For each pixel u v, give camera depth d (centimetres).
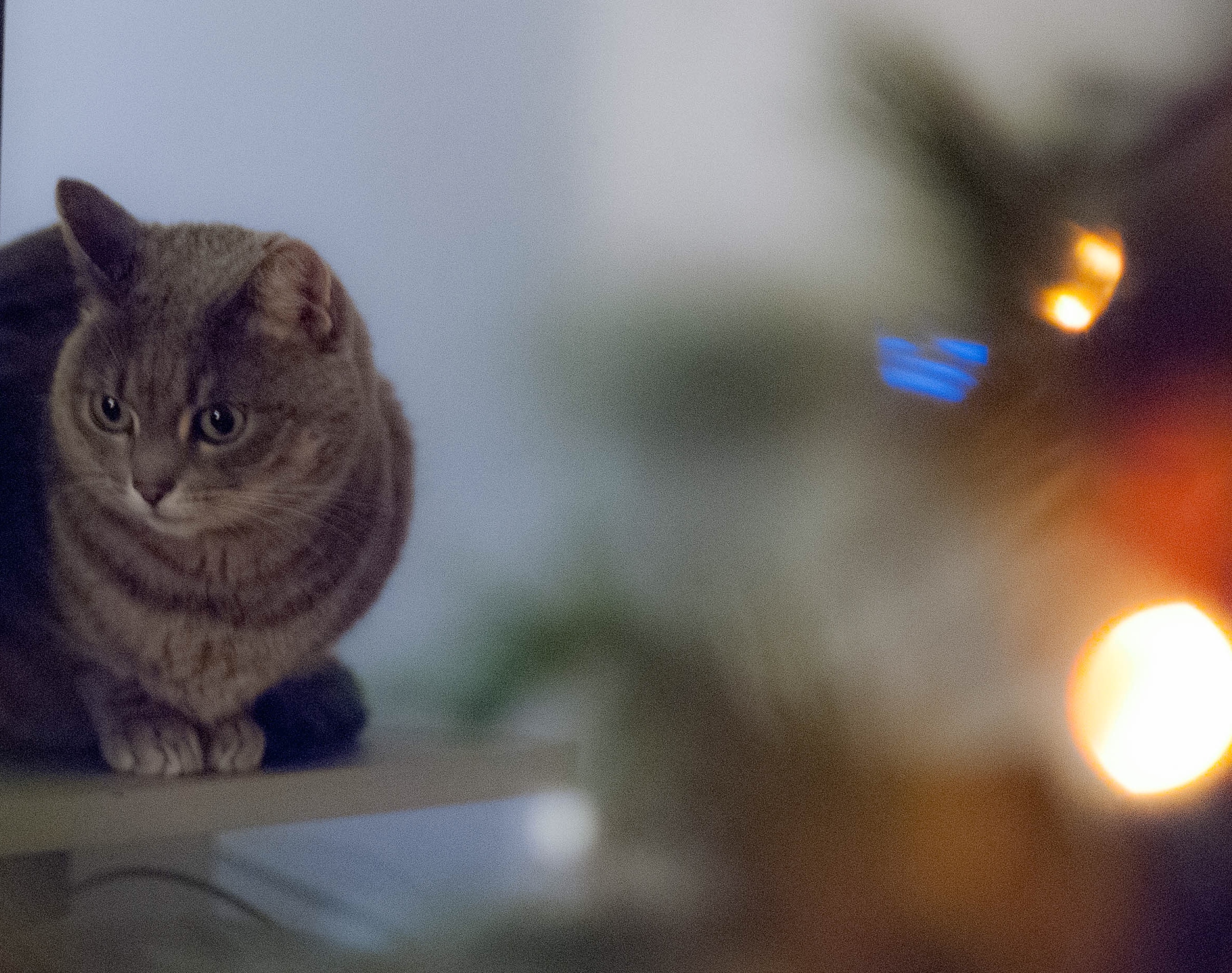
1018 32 91
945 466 79
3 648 103
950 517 79
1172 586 78
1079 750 77
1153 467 78
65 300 107
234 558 101
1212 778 77
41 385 104
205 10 130
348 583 105
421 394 128
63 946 92
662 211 118
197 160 130
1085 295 79
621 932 75
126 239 102
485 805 110
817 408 79
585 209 125
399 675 114
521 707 77
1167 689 77
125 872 103
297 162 133
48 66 125
